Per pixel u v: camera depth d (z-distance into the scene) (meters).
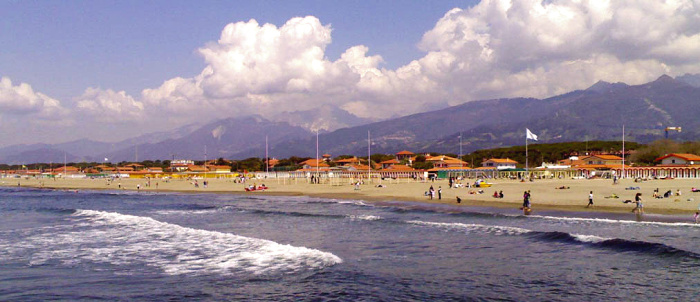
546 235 34.25
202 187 129.75
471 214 48.81
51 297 21.92
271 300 20.91
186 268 27.12
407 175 151.25
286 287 22.77
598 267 25.14
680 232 34.12
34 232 41.41
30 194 111.62
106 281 24.50
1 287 23.59
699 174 125.38
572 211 48.31
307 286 22.83
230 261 28.56
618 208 48.16
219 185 139.00
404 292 21.58
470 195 70.50
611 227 37.38
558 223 40.53
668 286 21.58
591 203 51.12
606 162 168.62
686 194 61.66
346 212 55.00
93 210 62.75
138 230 41.91
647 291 20.98
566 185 90.69
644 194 63.25
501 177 143.62
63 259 29.88
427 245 32.50
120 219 50.09
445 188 90.25
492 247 31.23
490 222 42.88
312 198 81.50
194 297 21.55
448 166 185.00
